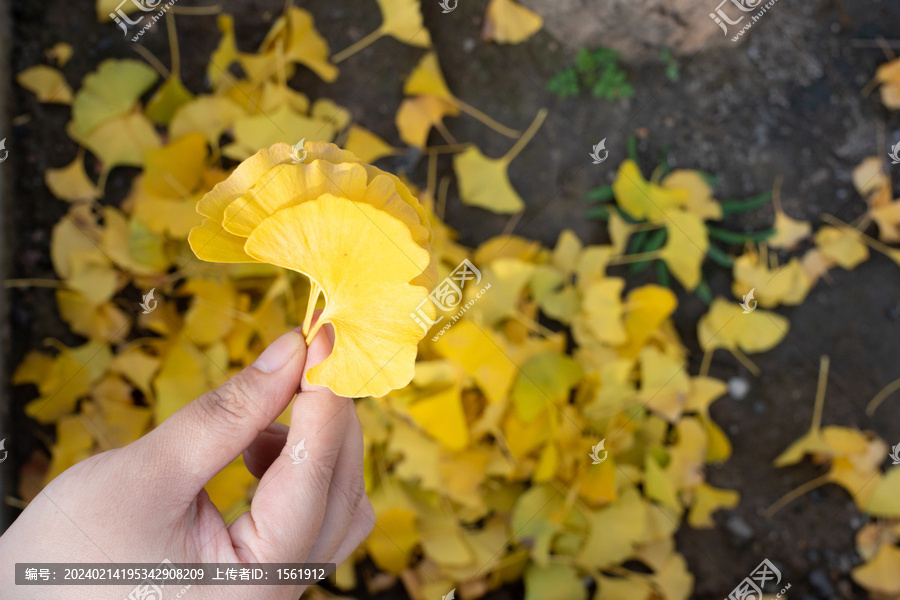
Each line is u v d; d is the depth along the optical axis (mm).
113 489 296
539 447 472
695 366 550
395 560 463
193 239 267
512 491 485
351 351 277
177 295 490
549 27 539
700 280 554
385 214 260
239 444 307
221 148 505
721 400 555
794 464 554
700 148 558
